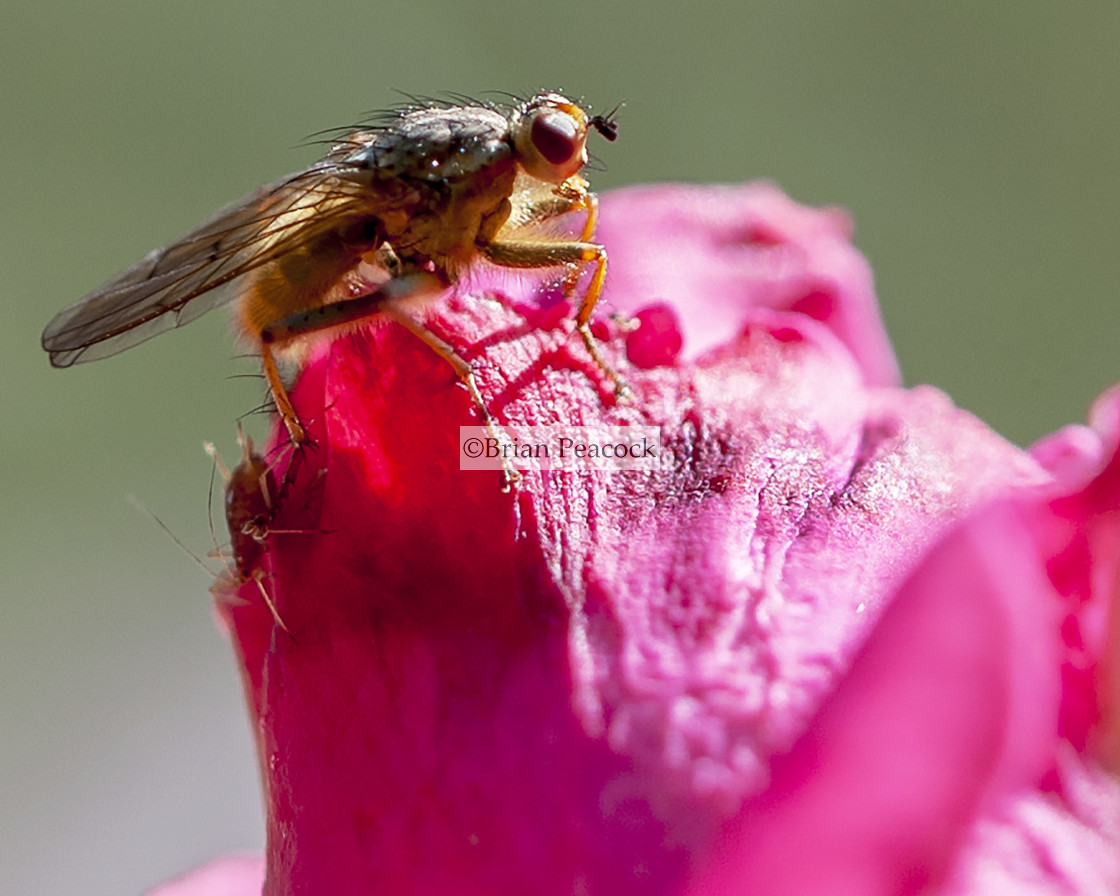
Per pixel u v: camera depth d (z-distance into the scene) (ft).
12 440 0.45
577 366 0.24
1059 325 0.47
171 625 0.41
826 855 0.23
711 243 0.27
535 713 0.24
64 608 0.41
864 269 0.27
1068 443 0.24
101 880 0.35
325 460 0.24
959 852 0.23
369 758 0.24
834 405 0.25
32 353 0.48
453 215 0.26
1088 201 0.48
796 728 0.23
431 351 0.24
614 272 0.27
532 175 0.26
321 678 0.24
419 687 0.24
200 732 0.37
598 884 0.23
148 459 0.46
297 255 0.26
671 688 0.23
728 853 0.23
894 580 0.23
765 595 0.24
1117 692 0.23
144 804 0.36
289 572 0.24
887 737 0.23
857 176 0.50
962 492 0.24
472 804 0.23
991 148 0.50
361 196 0.26
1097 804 0.23
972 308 0.48
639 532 0.24
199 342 0.48
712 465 0.24
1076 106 0.50
